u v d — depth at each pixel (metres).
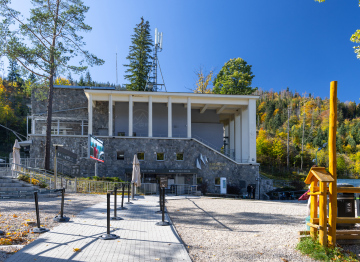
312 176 7.43
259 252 6.68
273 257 6.34
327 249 6.57
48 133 29.62
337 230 7.16
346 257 6.41
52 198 18.17
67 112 42.00
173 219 11.84
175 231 8.98
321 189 6.78
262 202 23.72
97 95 37.72
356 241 7.16
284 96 181.12
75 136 35.34
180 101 38.94
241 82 60.84
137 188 27.94
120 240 7.65
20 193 18.05
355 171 83.88
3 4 25.97
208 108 44.97
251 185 35.50
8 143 79.88
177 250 6.81
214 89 64.12
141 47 67.69
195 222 11.16
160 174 36.59
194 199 23.48
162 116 43.41
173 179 36.81
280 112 143.62
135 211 13.66
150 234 8.48
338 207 7.70
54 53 27.38
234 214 13.75
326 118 124.25
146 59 68.44
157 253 6.55
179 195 29.08
